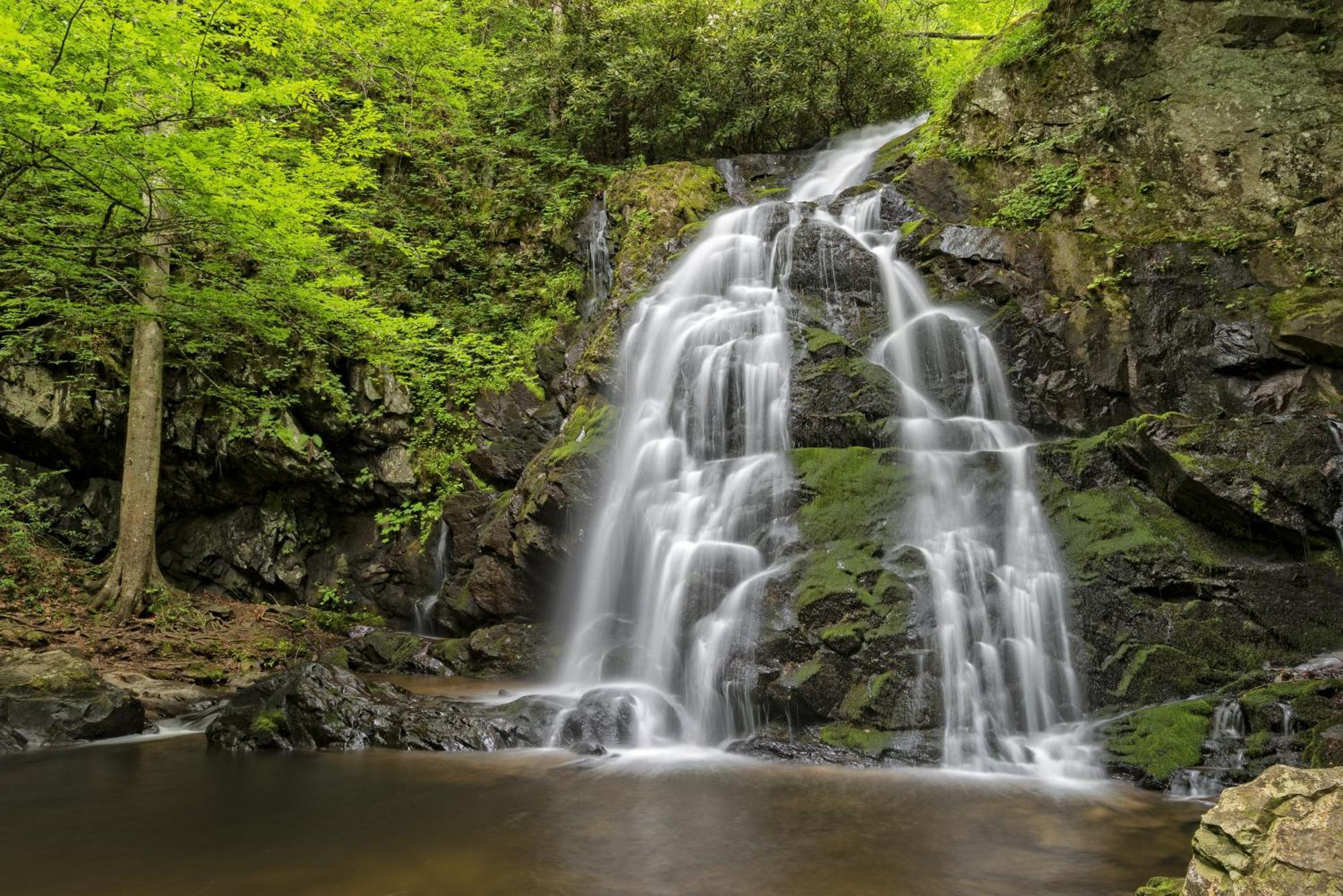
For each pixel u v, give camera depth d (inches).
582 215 598.2
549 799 207.6
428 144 673.0
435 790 215.6
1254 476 295.7
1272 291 412.2
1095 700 266.1
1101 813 199.0
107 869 158.7
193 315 436.5
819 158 634.2
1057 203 492.7
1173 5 495.5
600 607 368.5
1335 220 424.5
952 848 173.6
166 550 545.3
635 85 634.2
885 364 424.5
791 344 399.5
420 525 522.0
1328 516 290.4
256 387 525.3
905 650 269.9
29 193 397.4
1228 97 470.9
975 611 279.6
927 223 490.9
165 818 191.3
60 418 514.3
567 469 389.7
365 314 467.5
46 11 319.0
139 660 373.7
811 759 249.9
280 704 275.1
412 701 291.0
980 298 452.8
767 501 327.9
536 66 671.8
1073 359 425.4
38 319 529.0
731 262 471.8
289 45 593.3
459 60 676.1
